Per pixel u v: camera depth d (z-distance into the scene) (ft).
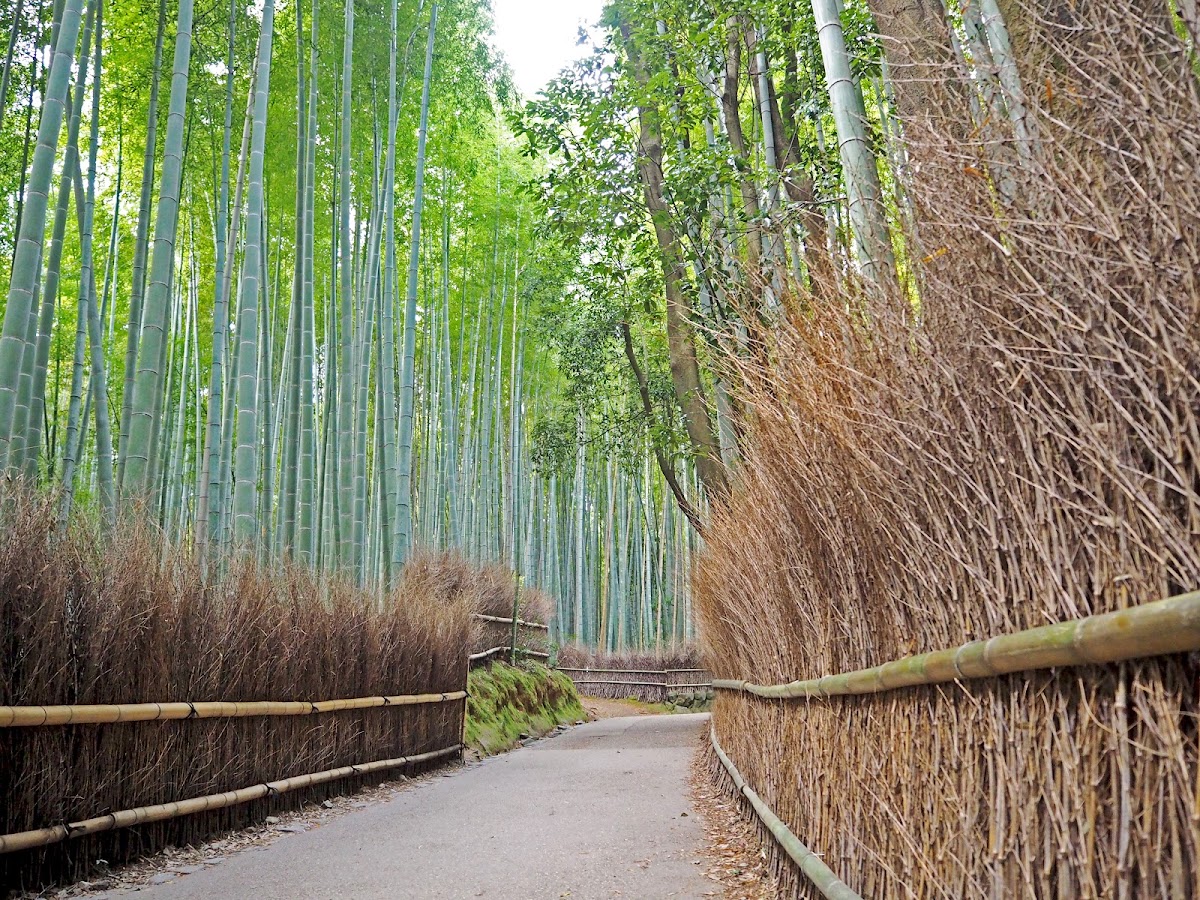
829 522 7.98
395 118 34.68
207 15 33.01
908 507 6.04
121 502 16.52
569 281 40.42
